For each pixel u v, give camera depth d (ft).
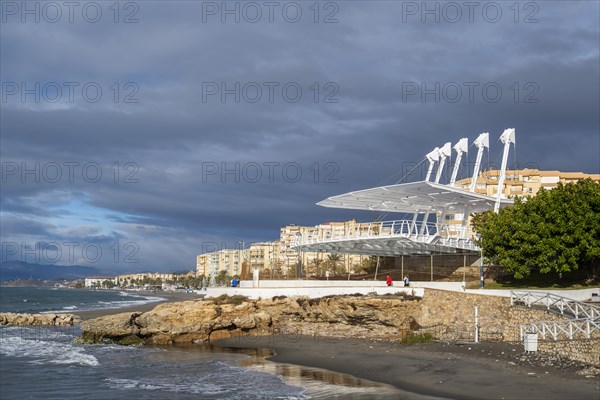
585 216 160.97
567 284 165.89
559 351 116.37
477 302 151.64
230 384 114.73
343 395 99.91
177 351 163.73
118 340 187.11
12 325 263.90
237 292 202.28
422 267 210.38
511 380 100.89
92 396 107.14
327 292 187.52
